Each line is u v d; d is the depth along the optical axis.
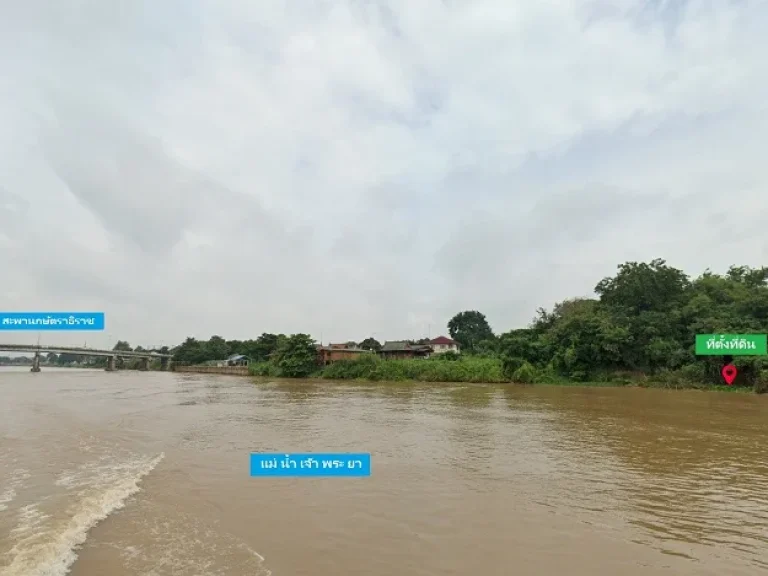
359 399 34.25
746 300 46.16
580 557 7.61
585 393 38.75
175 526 8.87
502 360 54.94
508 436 18.39
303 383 56.09
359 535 8.47
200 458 14.40
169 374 92.62
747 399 33.06
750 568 7.28
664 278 54.03
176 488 11.32
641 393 38.53
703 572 7.13
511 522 9.14
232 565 7.24
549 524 9.05
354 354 73.69
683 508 10.03
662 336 48.94
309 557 7.54
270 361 77.88
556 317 65.25
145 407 27.98
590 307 58.78
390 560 7.45
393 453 15.26
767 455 15.09
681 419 23.08
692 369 43.88
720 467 13.55
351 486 11.56
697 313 48.59
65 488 11.17
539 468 13.38
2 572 6.86
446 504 10.22
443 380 56.25
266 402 32.03
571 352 50.88
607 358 49.72
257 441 17.16
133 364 130.62
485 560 7.47
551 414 25.12
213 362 111.88
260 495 10.80
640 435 18.62
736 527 8.98
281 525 8.96
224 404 30.59
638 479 12.27
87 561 7.33
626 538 8.40
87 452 15.10
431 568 7.19
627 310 53.81
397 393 39.81
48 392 38.91
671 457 14.78
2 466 13.23
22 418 22.28
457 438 17.92
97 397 34.38
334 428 20.27
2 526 8.72
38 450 15.30
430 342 93.50
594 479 12.25
